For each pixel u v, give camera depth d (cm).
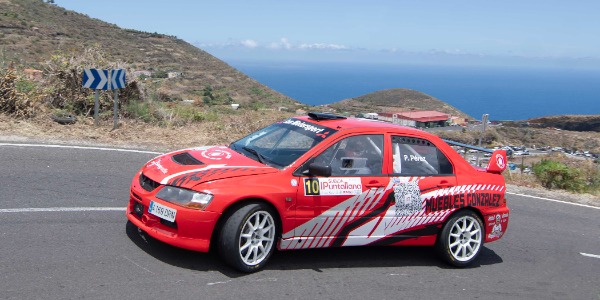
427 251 682
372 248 664
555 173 1247
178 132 1245
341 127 605
